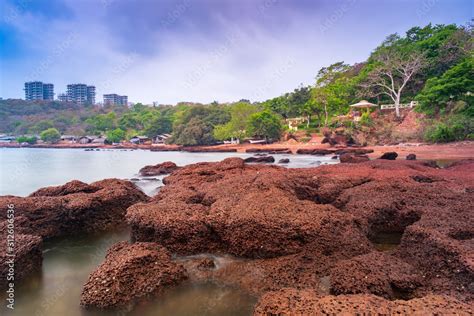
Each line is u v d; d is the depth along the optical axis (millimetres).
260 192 11820
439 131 46812
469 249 6879
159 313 6691
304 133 75000
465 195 11656
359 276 6617
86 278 8664
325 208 10273
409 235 8328
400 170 18406
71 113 120312
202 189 14094
